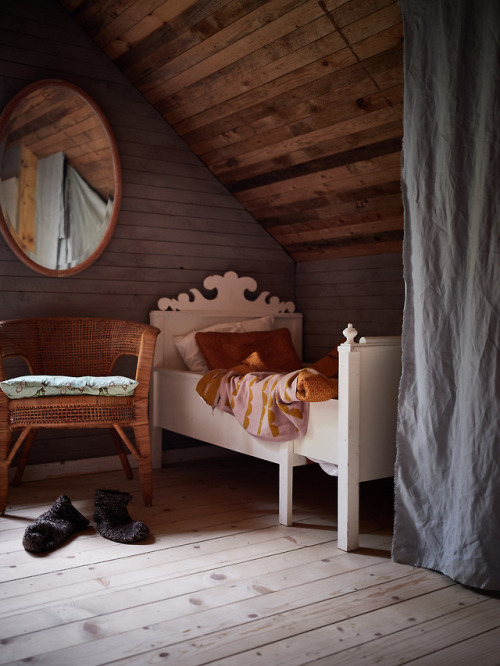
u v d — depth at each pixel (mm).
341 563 2117
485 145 1888
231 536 2365
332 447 2301
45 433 3193
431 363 2043
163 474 3314
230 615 1734
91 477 3229
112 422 2623
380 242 3307
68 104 3164
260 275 3846
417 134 2068
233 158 3420
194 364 3326
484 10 1892
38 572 2014
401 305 3273
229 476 3281
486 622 1715
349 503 2223
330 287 3729
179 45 2906
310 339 3879
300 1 2346
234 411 2680
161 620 1702
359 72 2490
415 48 2068
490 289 1879
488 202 1881
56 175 3146
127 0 2807
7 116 2992
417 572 2053
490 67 1871
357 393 2229
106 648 1557
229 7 2539
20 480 3035
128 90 3365
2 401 2518
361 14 2264
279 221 3686
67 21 3178
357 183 3029
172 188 3518
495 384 1864
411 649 1570
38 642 1581
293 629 1661
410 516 2113
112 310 3350
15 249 3025
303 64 2605
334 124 2799
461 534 1929
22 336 2895
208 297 3654
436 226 2029
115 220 3291
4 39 3008
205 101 3154
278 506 2754
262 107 2961
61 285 3205
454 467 1991
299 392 2318
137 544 2273
